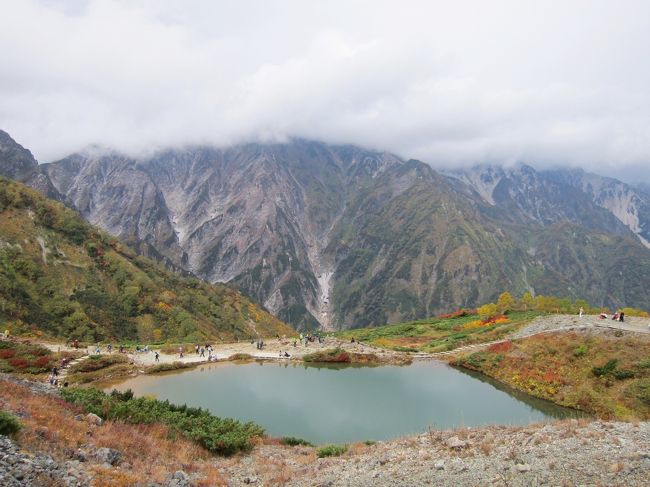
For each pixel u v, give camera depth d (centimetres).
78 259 12794
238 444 2455
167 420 2550
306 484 1748
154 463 1761
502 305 10762
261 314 17650
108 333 10788
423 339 9106
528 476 1439
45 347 6681
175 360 6962
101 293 12106
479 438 2011
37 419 1773
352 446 2520
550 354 5428
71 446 1584
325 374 6275
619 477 1329
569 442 1720
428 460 1798
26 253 11525
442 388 5456
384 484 1598
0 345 6284
